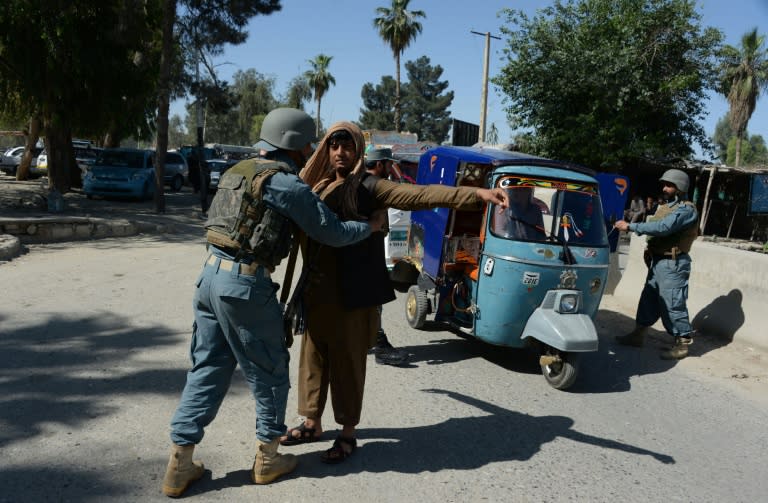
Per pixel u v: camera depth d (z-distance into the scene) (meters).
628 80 19.30
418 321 6.71
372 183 3.43
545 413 4.62
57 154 18.25
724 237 26.38
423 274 6.26
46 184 23.23
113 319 6.14
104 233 11.69
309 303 3.44
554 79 19.72
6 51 16.72
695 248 7.38
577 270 5.25
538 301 5.23
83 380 4.54
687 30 19.61
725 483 3.69
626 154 19.94
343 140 3.33
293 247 3.31
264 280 2.97
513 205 5.35
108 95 18.19
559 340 4.94
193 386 3.08
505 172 5.43
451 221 6.00
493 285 5.31
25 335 5.49
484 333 5.49
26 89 17.19
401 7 45.34
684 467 3.87
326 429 4.02
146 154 20.23
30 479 3.16
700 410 4.90
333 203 3.35
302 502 3.12
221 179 3.09
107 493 3.08
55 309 6.38
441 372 5.42
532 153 21.69
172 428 3.04
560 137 20.38
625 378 5.61
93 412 4.01
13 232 10.36
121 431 3.76
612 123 19.77
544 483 3.51
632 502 3.38
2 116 24.19
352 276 3.36
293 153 3.23
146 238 11.98
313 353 3.66
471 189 3.27
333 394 3.55
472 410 4.55
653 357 6.30
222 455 3.57
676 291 6.15
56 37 16.41
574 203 5.46
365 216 3.39
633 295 8.38
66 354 5.07
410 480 3.43
